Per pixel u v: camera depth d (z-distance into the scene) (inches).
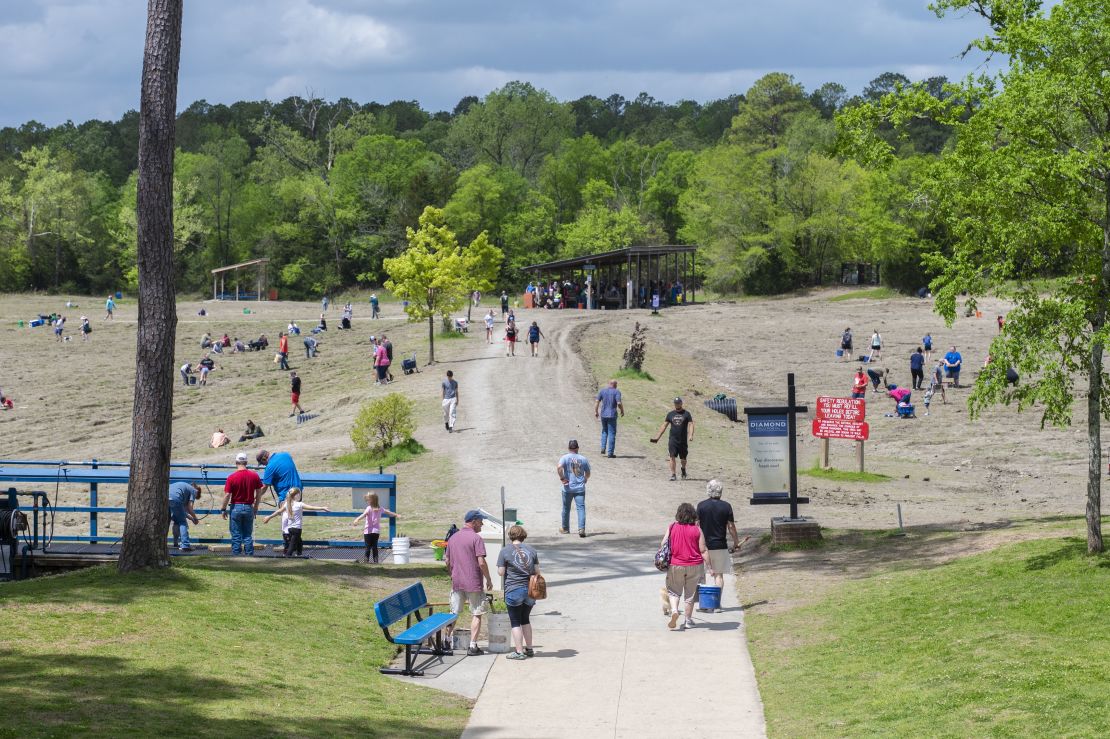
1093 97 557.6
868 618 542.6
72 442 1736.0
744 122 4424.2
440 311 2086.6
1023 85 572.7
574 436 1344.7
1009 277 591.8
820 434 1216.2
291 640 510.3
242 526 721.6
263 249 5182.1
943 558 656.4
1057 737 345.7
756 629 558.9
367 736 383.2
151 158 605.3
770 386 1962.4
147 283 604.4
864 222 3698.3
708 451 1310.3
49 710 366.0
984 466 1286.9
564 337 2340.1
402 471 1158.3
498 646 531.5
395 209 4918.8
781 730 401.7
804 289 3964.1
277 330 3019.2
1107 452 1333.7
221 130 6899.6
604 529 876.0
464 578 526.0
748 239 3853.3
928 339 1918.1
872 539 763.4
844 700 424.5
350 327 2972.4
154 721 366.6
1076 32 561.6
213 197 5438.0
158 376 609.3
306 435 1553.9
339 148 5600.4
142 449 606.5
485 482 1069.1
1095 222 577.9
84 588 557.6
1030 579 552.7
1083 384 1813.5
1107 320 570.3
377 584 650.2
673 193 5182.1
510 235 4682.6
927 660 456.1
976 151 598.9
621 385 1817.2
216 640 488.4
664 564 571.8
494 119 5664.4
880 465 1312.7
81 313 3607.3
